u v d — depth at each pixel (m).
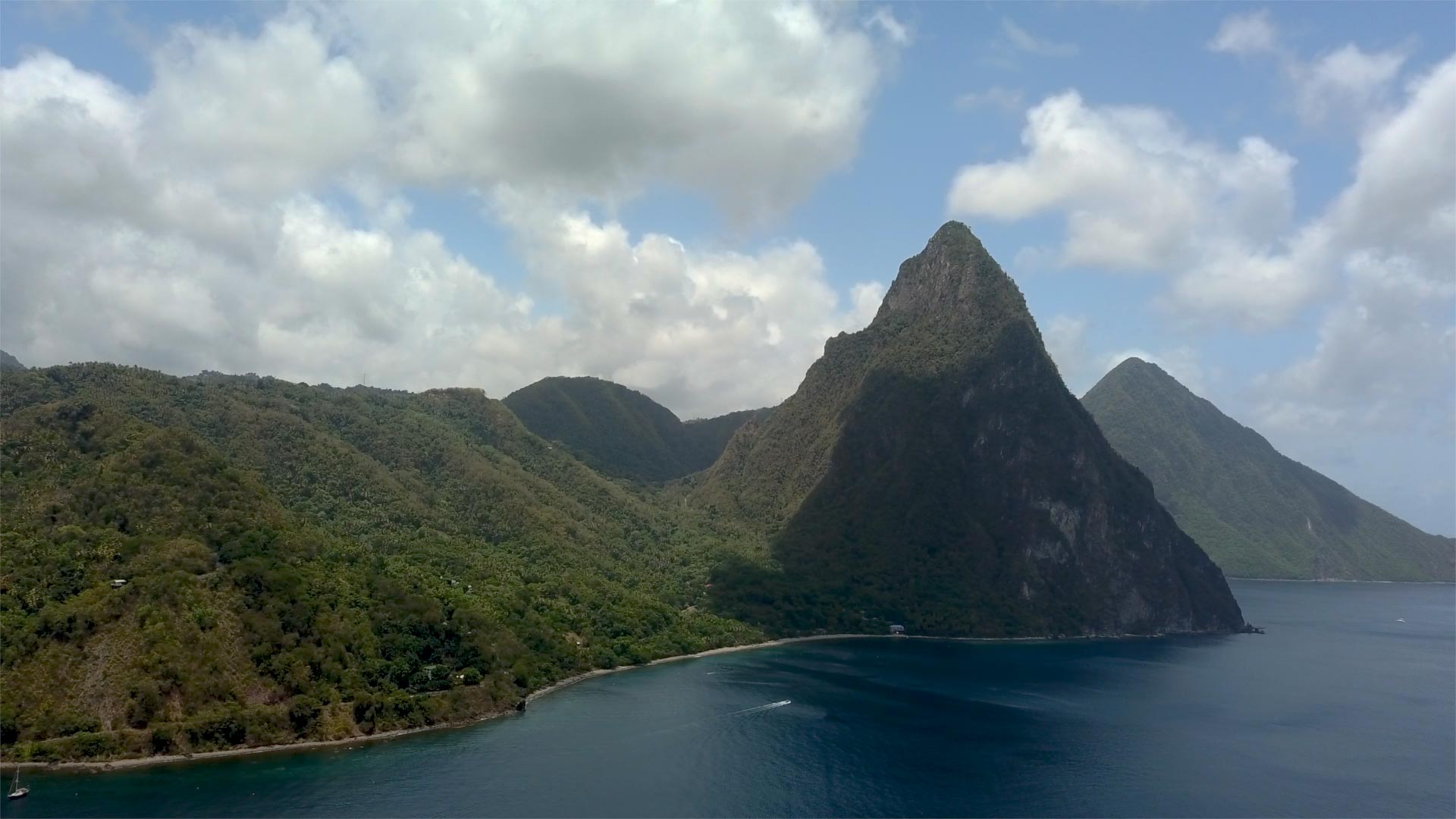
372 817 134.88
